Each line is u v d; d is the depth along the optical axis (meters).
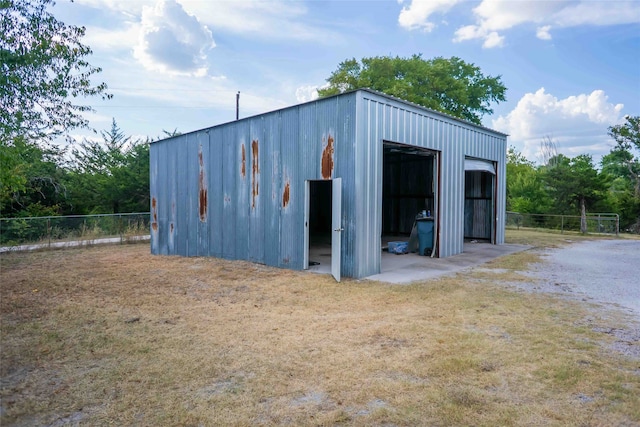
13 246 12.20
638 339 4.04
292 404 2.87
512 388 3.05
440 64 26.78
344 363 3.57
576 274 7.54
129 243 14.74
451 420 2.63
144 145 23.92
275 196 8.79
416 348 3.88
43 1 7.34
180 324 4.80
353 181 7.31
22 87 7.20
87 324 4.83
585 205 21.97
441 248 9.88
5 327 4.72
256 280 7.40
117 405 2.88
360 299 5.84
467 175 13.93
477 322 4.65
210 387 3.15
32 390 3.13
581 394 2.95
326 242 13.92
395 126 8.20
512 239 14.45
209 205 10.60
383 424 2.60
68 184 21.09
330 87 27.02
